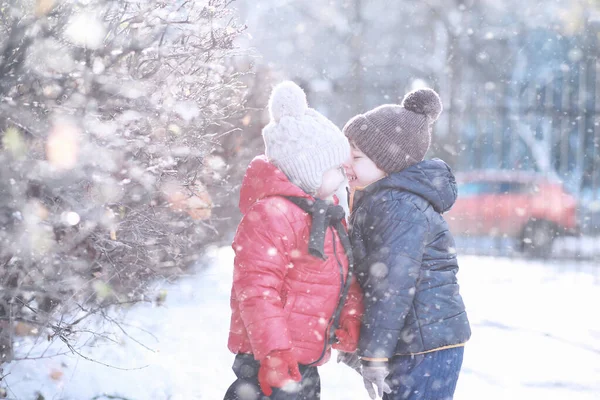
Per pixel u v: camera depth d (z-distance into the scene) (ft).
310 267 8.77
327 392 14.16
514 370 16.89
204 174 13.78
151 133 10.67
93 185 9.64
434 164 9.73
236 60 15.03
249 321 8.37
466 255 43.68
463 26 77.10
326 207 8.80
